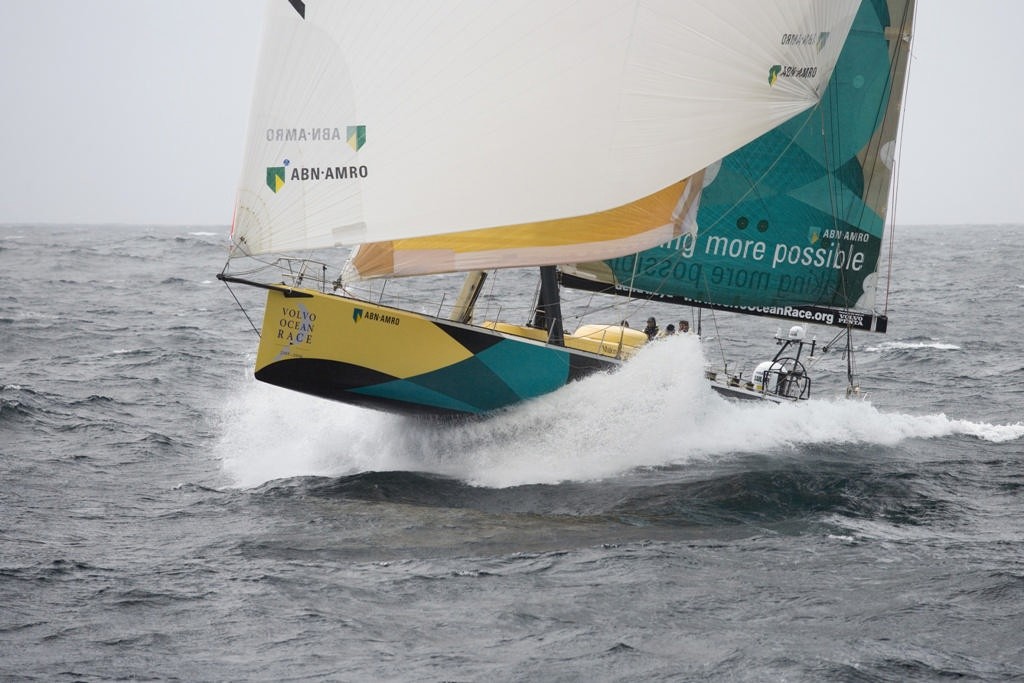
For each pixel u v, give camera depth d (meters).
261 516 41.53
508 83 46.62
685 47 48.97
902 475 46.78
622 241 50.41
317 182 45.81
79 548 37.50
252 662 28.55
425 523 40.34
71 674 27.78
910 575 34.59
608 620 31.11
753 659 28.67
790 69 50.47
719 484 44.78
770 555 36.44
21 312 115.88
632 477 46.81
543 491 44.91
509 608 31.95
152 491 45.78
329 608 32.03
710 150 49.97
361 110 45.56
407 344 48.06
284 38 45.28
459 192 46.69
